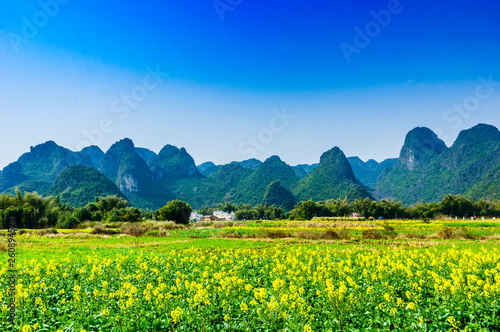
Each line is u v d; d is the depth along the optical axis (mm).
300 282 12000
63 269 14719
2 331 8305
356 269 14070
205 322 8516
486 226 52938
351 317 8641
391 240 34125
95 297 10039
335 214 134125
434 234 37531
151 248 30703
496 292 9148
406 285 11219
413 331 7547
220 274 12414
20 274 13844
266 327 8258
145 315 8922
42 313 9195
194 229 59188
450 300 8992
